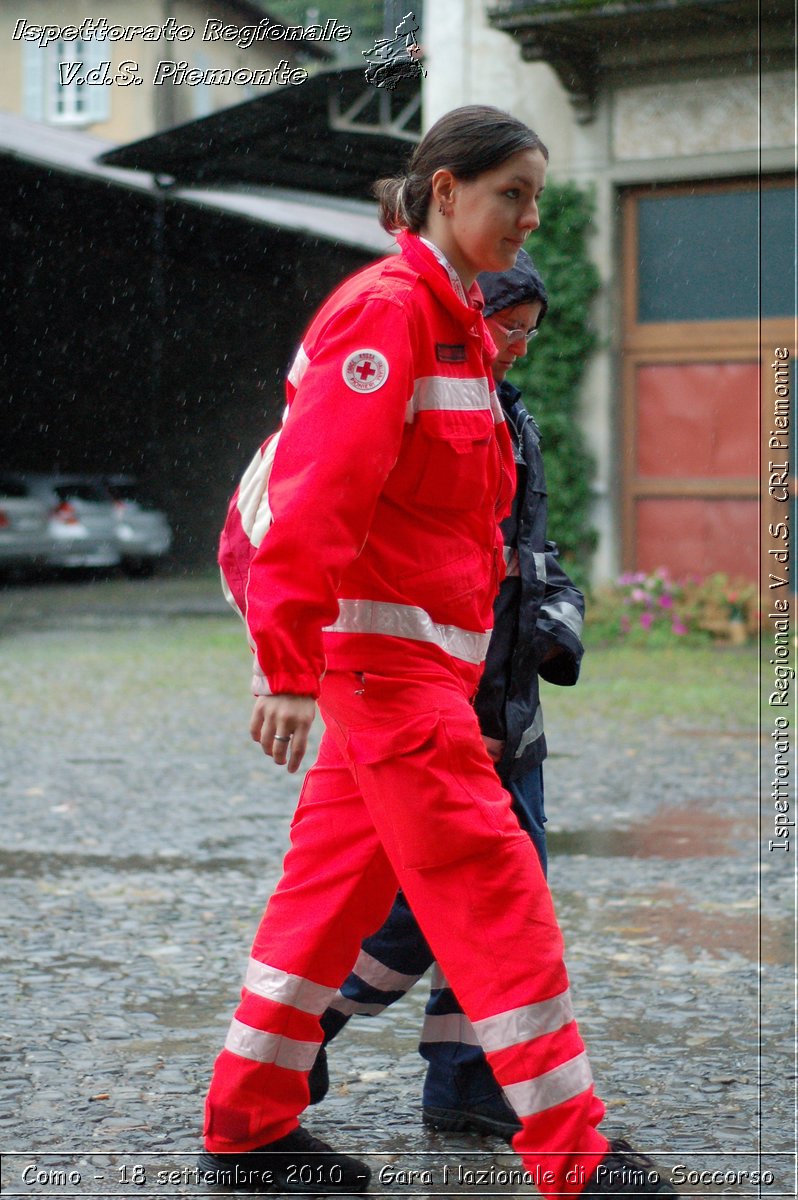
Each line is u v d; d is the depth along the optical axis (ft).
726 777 50.83
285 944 19.27
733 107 92.79
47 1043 25.46
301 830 19.53
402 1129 22.06
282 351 161.79
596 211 96.48
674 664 81.61
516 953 17.30
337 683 17.79
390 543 17.56
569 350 97.40
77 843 41.57
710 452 97.40
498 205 17.31
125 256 153.69
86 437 177.27
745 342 95.81
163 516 164.04
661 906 34.91
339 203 100.17
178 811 46.16
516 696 21.01
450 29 97.19
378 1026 27.12
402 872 17.84
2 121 127.24
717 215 95.35
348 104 78.54
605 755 55.01
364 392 16.55
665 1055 25.11
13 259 158.40
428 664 17.71
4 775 52.19
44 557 152.15
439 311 17.30
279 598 16.20
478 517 18.21
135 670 82.79
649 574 99.04
